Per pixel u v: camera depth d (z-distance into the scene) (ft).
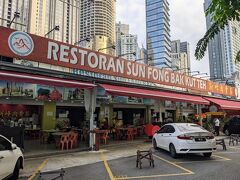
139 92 51.47
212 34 15.38
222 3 11.84
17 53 39.86
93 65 51.01
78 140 56.18
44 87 50.57
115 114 71.87
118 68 56.44
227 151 42.34
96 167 30.07
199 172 26.76
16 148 24.73
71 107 63.41
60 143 43.21
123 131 60.34
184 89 77.46
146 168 29.22
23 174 26.63
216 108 80.79
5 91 45.29
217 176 24.84
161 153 40.32
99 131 47.37
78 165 31.35
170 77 72.43
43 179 24.22
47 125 55.26
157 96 54.49
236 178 24.02
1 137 22.50
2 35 38.40
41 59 42.73
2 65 36.01
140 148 46.68
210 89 91.20
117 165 31.19
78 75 44.86
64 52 46.19
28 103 52.01
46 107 55.42
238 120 72.13
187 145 33.76
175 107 86.69
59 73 42.32
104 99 62.95
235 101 97.14
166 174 26.02
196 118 86.79
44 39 43.60
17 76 33.47
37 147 44.78
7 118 53.16
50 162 33.40
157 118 81.05
